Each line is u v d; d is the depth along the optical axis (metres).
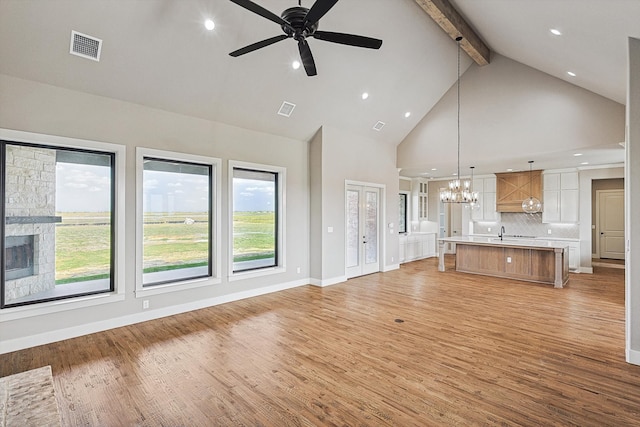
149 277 4.36
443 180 10.24
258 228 5.54
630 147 2.93
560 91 5.53
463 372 2.81
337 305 4.80
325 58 4.64
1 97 3.20
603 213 9.01
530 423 2.13
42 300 3.51
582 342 3.42
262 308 4.66
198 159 4.62
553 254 6.17
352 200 6.79
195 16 3.44
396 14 4.52
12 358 3.08
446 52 5.78
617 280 6.48
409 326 3.92
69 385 2.62
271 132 5.52
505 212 8.86
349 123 6.27
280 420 2.18
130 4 3.12
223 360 3.04
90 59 3.40
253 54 4.14
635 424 2.11
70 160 3.76
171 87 4.07
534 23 3.67
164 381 2.68
